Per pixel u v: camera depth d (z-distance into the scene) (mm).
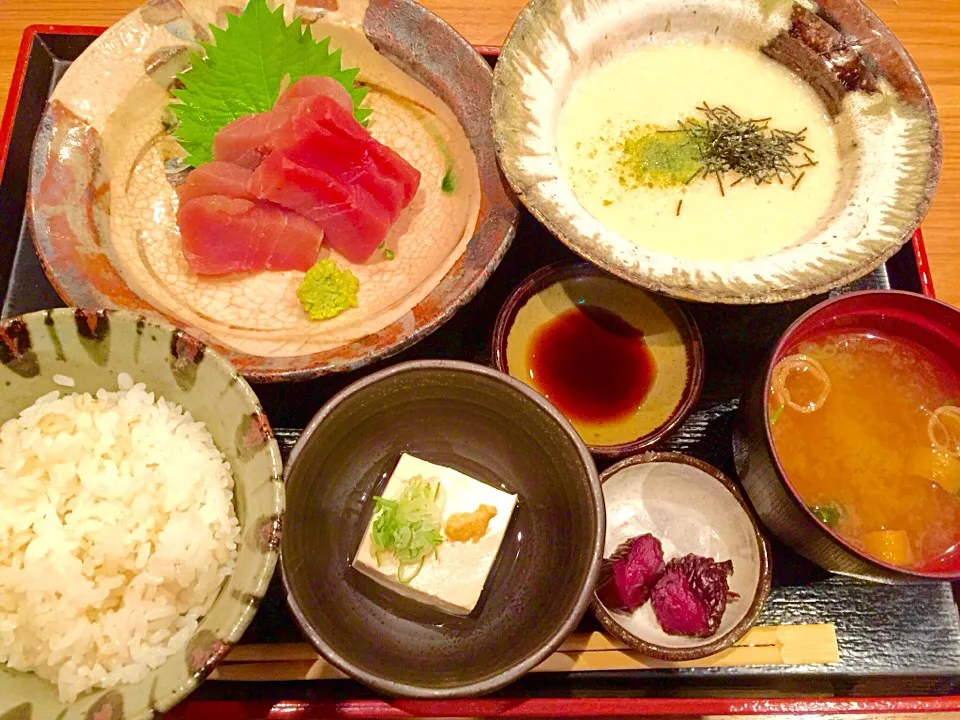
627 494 318
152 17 374
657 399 345
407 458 297
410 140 400
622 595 286
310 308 355
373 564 281
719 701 284
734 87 385
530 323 359
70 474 250
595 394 347
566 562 269
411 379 281
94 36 393
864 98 355
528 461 296
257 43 376
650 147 373
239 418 247
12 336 245
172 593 244
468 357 345
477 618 284
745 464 305
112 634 233
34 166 347
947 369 307
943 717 306
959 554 286
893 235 315
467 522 284
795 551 307
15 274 357
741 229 355
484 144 365
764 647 296
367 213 356
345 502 301
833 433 306
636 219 358
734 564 304
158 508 252
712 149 370
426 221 385
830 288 302
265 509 233
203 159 384
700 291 294
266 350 339
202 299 364
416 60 382
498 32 419
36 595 233
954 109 414
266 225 353
